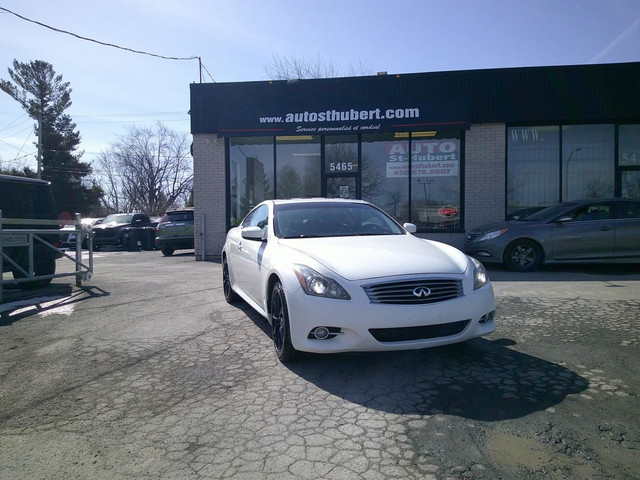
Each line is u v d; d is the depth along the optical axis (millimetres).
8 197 8477
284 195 13453
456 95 12430
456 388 3730
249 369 4258
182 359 4586
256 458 2785
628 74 11969
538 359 4355
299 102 12969
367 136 13133
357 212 5887
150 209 54438
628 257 9422
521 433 3010
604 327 5344
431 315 3850
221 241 13516
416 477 2561
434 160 12828
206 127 13305
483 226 10641
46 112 47219
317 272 4055
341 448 2867
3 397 3801
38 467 2770
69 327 5871
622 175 12492
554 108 12164
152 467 2730
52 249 9078
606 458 2723
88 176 52531
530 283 8227
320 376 4047
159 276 10117
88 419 3367
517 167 12742
